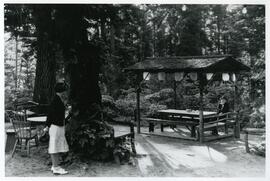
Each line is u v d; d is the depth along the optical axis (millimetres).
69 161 8289
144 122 16047
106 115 9648
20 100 16375
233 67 12672
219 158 9375
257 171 8203
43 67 12523
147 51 27797
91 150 8492
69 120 9039
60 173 7605
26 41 14188
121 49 22188
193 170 8250
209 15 31484
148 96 19094
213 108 17547
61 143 7652
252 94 18031
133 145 9648
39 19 10125
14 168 7926
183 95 19328
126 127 10672
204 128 11477
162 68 12203
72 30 9234
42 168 8008
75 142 8648
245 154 9836
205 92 19297
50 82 12555
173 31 28172
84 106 9047
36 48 12719
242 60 23906
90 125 8695
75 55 9180
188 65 11695
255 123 15438
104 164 8445
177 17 28141
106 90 20297
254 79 18062
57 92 7559
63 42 9320
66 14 9180
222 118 12750
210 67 11227
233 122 12414
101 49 9797
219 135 12664
